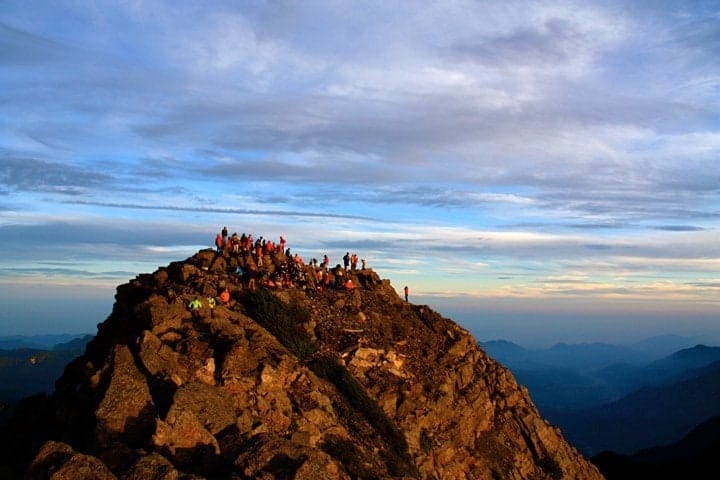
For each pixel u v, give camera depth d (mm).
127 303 51312
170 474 26422
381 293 63438
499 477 51312
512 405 58750
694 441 197625
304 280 58500
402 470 41406
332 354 49312
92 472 25969
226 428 33719
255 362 41125
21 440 39906
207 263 56500
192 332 42250
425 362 55062
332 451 38938
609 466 107562
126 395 33969
